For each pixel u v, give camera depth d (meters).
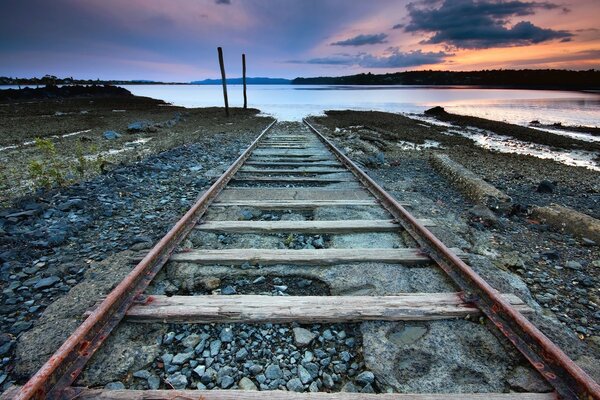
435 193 6.33
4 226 4.11
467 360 2.08
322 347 2.26
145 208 4.98
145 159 7.75
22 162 8.12
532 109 38.28
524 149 13.80
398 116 25.44
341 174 6.60
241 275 3.04
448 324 2.35
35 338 2.28
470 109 37.66
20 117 20.36
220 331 2.34
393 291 2.77
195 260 3.17
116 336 2.23
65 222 4.29
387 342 2.22
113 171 6.62
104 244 3.80
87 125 16.61
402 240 3.73
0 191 5.77
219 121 19.47
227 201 4.86
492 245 4.11
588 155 12.86
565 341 2.37
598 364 2.18
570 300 3.08
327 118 22.83
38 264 3.34
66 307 2.62
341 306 2.46
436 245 3.26
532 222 5.07
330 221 4.04
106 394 1.75
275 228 3.88
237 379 2.02
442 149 12.22
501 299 2.36
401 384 1.94
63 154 9.15
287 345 2.26
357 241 3.70
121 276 3.04
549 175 8.70
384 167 8.59
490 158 10.75
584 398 1.68
